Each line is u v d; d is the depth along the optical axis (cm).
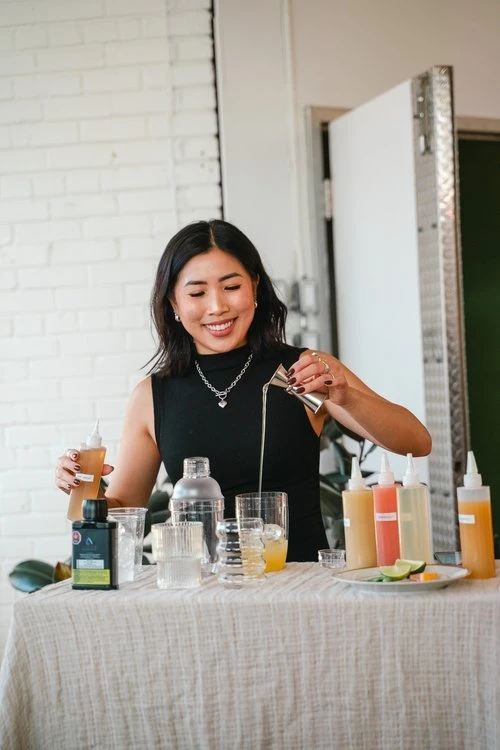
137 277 402
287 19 402
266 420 230
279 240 405
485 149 446
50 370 402
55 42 402
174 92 402
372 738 165
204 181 403
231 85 402
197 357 239
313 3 405
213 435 231
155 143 402
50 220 403
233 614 167
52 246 402
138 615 169
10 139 404
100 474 207
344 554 196
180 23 401
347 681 165
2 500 401
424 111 351
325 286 407
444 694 163
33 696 171
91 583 178
